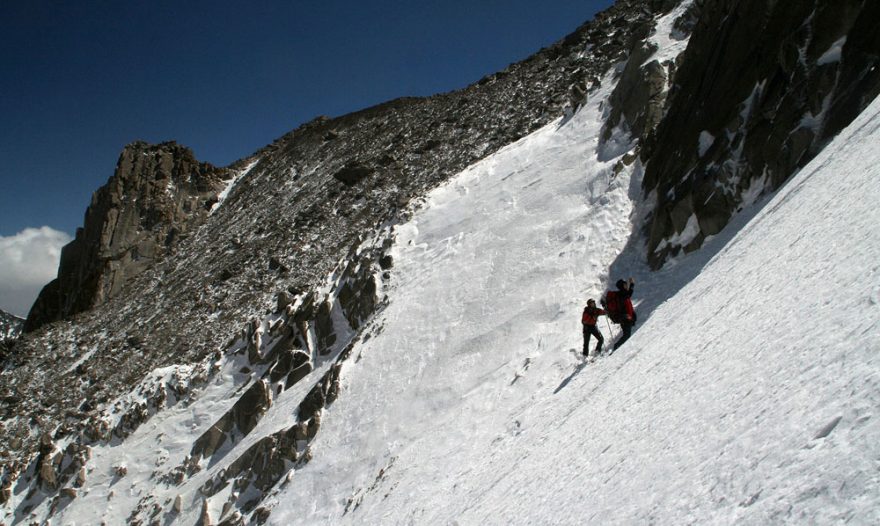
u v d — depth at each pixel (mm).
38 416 35250
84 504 26641
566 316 16953
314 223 44281
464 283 21891
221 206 62719
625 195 19750
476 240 23953
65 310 61219
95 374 37406
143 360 36562
